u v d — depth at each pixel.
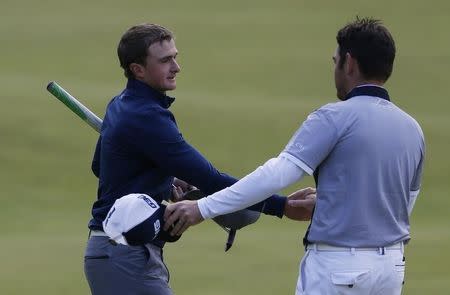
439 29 132.88
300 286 18.73
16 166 82.81
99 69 115.69
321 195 18.58
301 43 127.25
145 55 20.47
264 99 105.00
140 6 142.12
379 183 18.39
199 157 20.44
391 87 110.31
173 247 56.94
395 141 18.52
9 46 123.12
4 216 69.88
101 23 133.50
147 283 20.53
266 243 58.97
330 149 18.33
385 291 18.56
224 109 99.38
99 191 21.27
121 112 20.53
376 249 18.41
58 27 131.25
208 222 65.81
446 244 58.47
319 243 18.55
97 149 22.05
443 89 110.19
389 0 146.00
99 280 20.67
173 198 22.53
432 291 45.06
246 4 144.75
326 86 111.25
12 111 94.69
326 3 145.38
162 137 20.28
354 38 18.69
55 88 21.78
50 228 66.38
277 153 88.94
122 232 19.30
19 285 46.38
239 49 124.44
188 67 116.81
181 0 145.75
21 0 142.38
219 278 48.47
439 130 94.19
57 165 83.62
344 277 18.27
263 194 18.44
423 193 76.81
